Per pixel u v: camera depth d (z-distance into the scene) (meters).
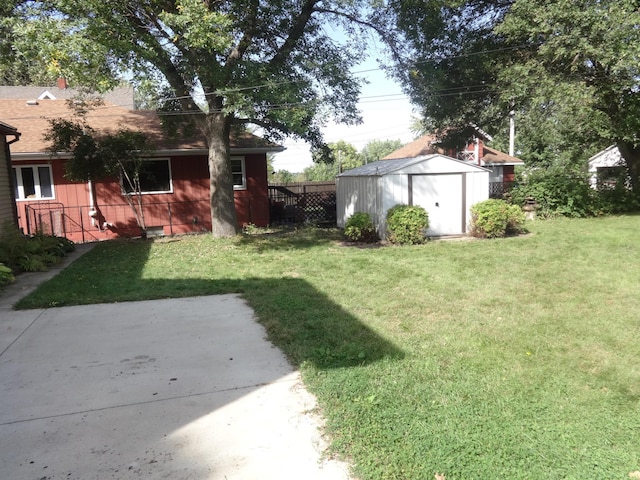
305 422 2.95
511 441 2.66
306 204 17.03
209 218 15.03
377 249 10.28
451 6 13.36
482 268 7.81
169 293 6.54
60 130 11.77
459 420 2.89
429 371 3.65
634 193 15.57
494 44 15.72
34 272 8.40
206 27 7.93
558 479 2.33
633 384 3.41
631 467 2.43
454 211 12.15
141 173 13.65
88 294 6.55
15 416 3.08
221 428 2.89
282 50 10.90
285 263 8.77
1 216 9.62
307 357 4.00
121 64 8.63
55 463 2.54
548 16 12.30
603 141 18.00
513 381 3.47
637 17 11.52
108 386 3.53
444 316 5.20
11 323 5.24
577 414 2.97
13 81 27.59
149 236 14.20
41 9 8.23
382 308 5.54
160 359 4.08
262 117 11.51
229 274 7.84
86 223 13.88
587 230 11.91
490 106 16.81
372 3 10.67
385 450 2.58
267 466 2.49
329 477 2.39
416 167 11.69
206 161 14.91
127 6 9.01
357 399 3.17
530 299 5.83
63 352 4.29
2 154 9.98
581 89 12.60
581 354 4.01
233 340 4.55
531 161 31.33
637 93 14.42
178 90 10.80
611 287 6.32
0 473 2.45
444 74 14.88
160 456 2.59
